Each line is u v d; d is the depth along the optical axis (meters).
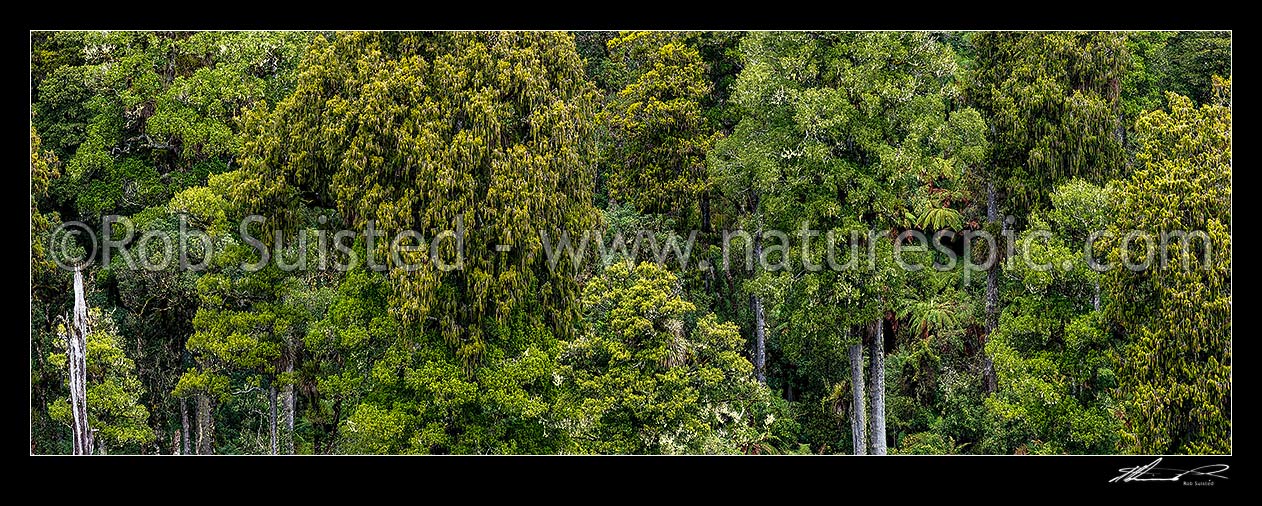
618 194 47.69
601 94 48.84
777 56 37.16
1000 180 41.84
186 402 45.06
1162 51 48.12
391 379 34.41
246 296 38.50
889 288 38.19
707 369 33.03
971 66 46.12
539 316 35.25
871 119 36.44
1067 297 33.94
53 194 43.22
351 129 33.75
